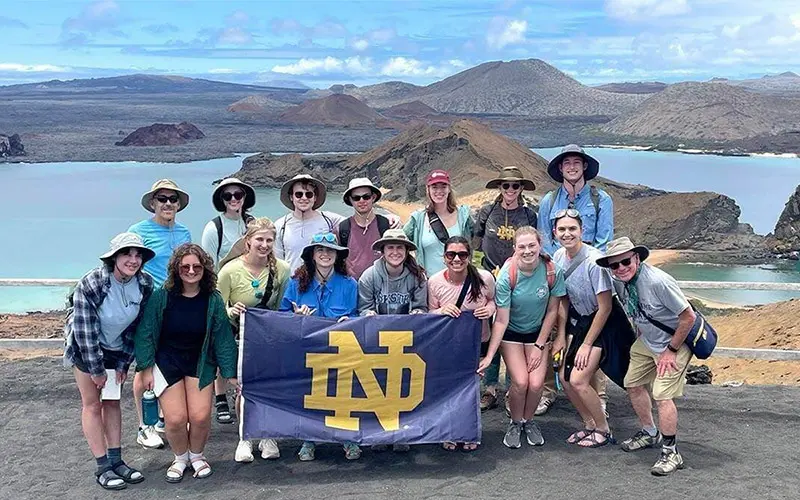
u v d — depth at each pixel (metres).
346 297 5.08
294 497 4.51
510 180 5.64
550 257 5.03
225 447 5.24
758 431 5.51
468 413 5.02
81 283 4.42
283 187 5.61
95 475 4.80
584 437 5.23
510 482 4.68
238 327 5.16
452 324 5.04
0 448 5.23
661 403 4.77
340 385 4.98
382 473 4.83
